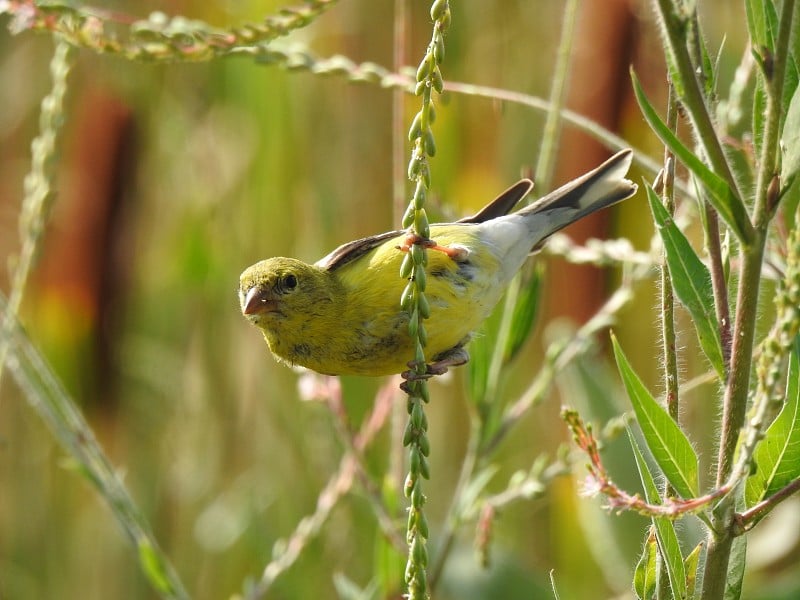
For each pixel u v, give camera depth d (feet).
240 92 37.24
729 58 33.27
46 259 37.14
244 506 35.27
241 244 37.01
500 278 22.48
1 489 37.37
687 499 14.06
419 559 14.29
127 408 37.68
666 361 15.31
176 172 38.50
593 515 28.09
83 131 37.29
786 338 12.25
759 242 14.11
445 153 35.76
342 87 36.47
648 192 15.33
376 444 33.63
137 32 21.26
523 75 36.55
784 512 32.35
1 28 39.78
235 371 36.65
